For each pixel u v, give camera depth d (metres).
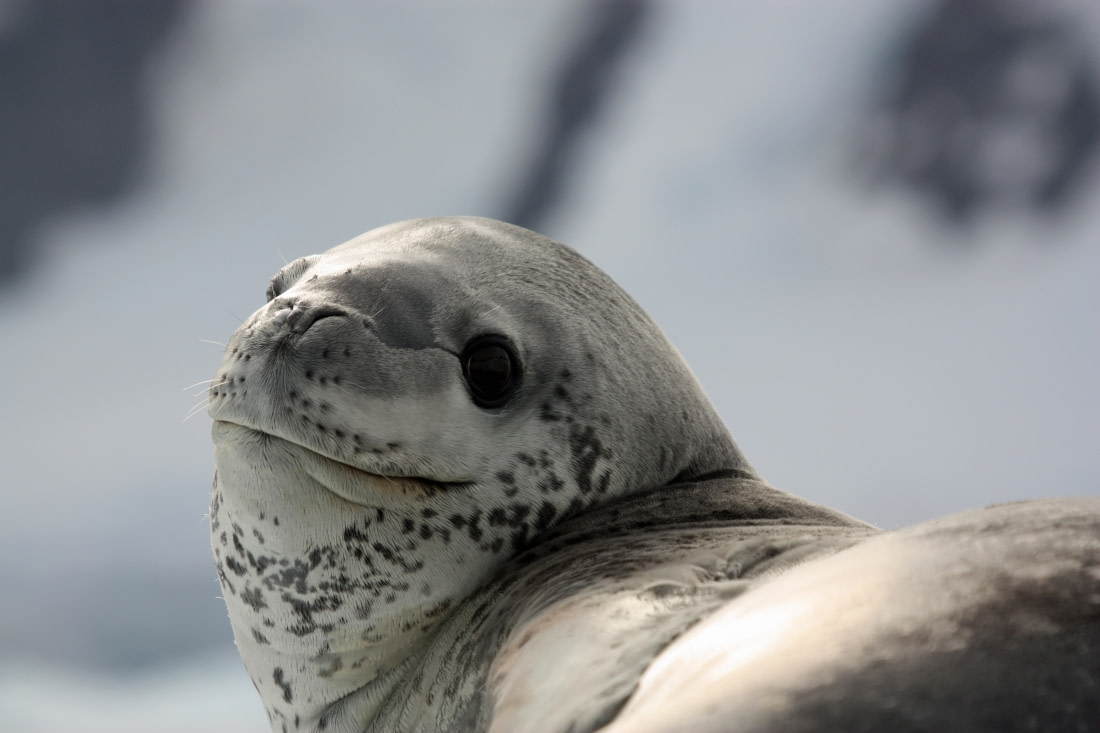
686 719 6.31
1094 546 6.35
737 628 6.39
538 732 6.45
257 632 6.75
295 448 6.67
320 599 6.71
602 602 6.55
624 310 6.86
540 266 6.82
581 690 6.45
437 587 6.71
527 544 6.74
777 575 6.53
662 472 6.82
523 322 6.77
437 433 6.70
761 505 6.79
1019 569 6.34
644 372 6.83
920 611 6.33
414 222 6.89
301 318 6.70
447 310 6.75
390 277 6.75
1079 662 6.19
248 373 6.68
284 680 6.76
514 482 6.73
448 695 6.65
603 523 6.75
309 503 6.68
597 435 6.77
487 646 6.63
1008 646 6.30
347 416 6.67
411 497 6.70
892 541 6.42
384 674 6.72
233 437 6.68
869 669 6.30
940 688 6.20
